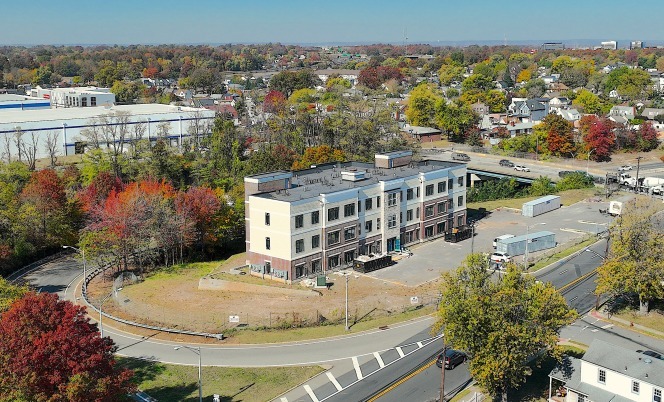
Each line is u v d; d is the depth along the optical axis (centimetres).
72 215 11512
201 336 7344
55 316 5031
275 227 9044
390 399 5862
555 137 18675
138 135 18438
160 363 6694
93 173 14300
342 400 5866
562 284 8838
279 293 8650
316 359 6725
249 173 14538
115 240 9906
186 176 14712
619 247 7506
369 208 10031
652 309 7812
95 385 4831
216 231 11125
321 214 9281
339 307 8131
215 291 8925
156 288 9131
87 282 9812
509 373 5444
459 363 6519
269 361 6694
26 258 10806
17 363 4650
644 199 13688
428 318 7744
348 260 9781
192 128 19312
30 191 11062
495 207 13838
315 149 14962
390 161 11456
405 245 10775
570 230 11731
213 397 5900
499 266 9638
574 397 5531
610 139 18188
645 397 5159
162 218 10419
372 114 17250
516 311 5478
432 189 11075
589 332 7212
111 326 7775
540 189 15288
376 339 7181
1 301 6406
